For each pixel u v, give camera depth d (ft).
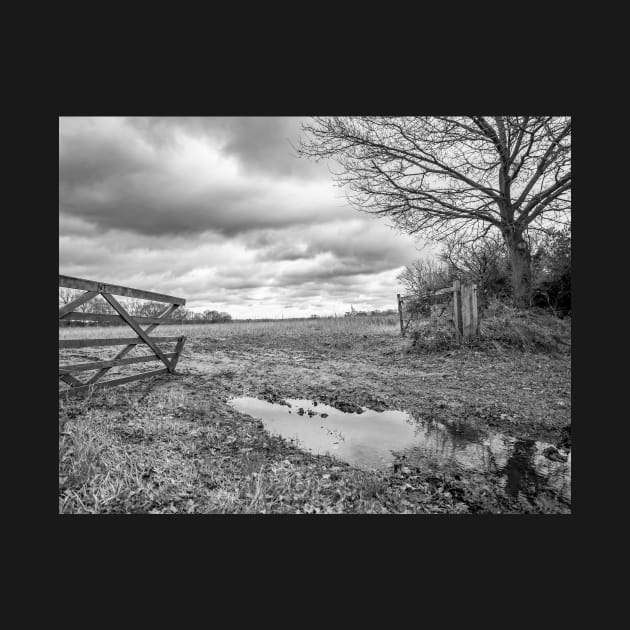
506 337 35.47
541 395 23.16
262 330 61.41
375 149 40.86
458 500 12.39
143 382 25.82
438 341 37.01
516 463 14.85
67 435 14.70
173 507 11.43
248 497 12.05
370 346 43.50
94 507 11.20
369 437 17.35
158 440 15.65
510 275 49.42
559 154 33.45
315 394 24.39
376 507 11.84
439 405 21.83
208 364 34.68
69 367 18.74
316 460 14.78
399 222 44.93
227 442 16.16
